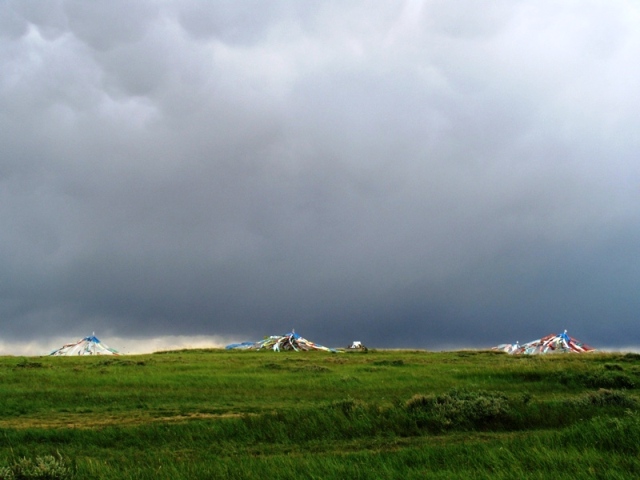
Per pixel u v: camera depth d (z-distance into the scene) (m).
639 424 13.89
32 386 28.56
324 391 26.97
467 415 17.77
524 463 12.12
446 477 11.30
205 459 13.94
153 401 23.62
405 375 33.78
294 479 11.49
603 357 40.38
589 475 11.07
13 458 13.30
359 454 13.55
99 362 42.25
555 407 18.92
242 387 28.11
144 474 12.10
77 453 14.87
